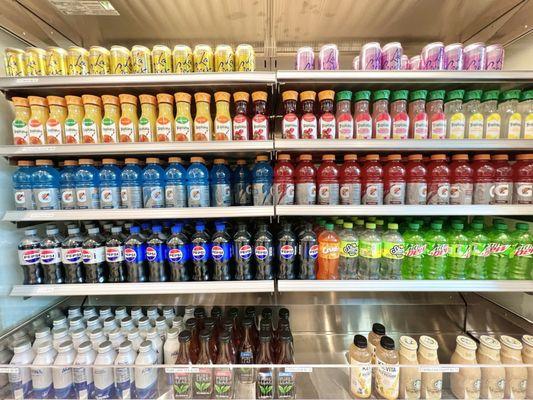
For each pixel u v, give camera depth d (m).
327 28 1.28
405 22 1.24
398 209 1.09
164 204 1.14
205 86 1.10
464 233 1.19
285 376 1.01
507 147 1.05
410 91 1.18
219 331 1.23
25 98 1.07
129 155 1.25
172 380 1.07
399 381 1.03
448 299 1.49
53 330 1.14
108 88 1.09
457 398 1.03
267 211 1.09
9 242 1.16
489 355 1.04
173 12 1.15
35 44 1.22
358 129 1.10
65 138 1.07
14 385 0.98
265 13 1.16
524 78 1.03
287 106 1.10
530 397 1.00
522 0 1.08
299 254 1.16
